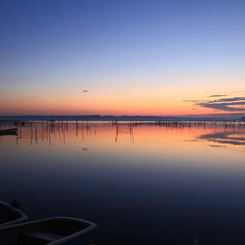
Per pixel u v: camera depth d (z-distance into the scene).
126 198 8.97
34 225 5.25
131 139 30.38
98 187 10.27
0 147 22.86
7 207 6.12
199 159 16.56
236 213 7.67
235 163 15.25
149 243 5.92
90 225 5.08
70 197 9.05
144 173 12.72
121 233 6.41
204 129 56.94
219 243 5.95
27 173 12.70
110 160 16.22
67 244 4.45
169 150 20.77
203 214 7.59
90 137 33.03
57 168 13.84
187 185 10.62
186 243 5.95
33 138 31.73
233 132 45.06
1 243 4.73
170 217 7.38
